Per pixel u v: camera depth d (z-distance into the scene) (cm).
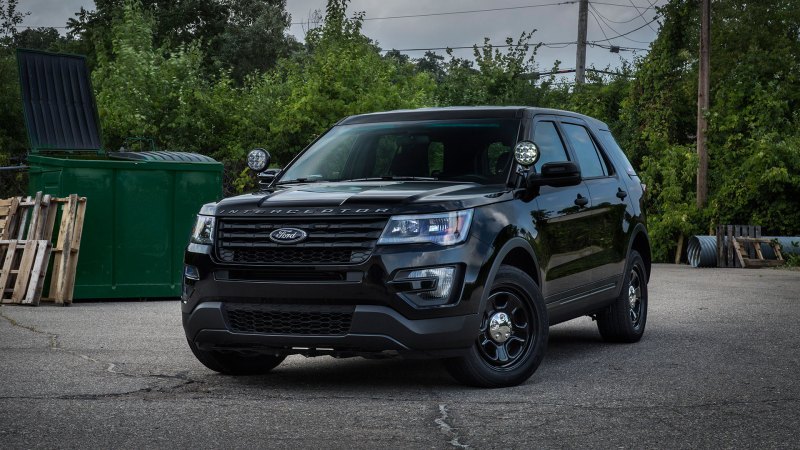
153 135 1869
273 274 642
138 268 1312
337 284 623
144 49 2070
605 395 646
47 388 657
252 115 1941
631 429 544
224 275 655
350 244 628
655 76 2736
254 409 593
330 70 1962
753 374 735
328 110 1931
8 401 611
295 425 549
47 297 1284
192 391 657
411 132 771
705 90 2639
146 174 1316
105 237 1297
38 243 1241
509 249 670
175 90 1920
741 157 2558
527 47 2817
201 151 1914
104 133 1847
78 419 561
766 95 2523
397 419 566
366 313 620
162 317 1102
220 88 1978
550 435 528
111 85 1970
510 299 682
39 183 1330
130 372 729
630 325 906
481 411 590
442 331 628
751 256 2309
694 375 730
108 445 502
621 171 924
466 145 745
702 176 2575
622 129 2820
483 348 668
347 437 521
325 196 657
